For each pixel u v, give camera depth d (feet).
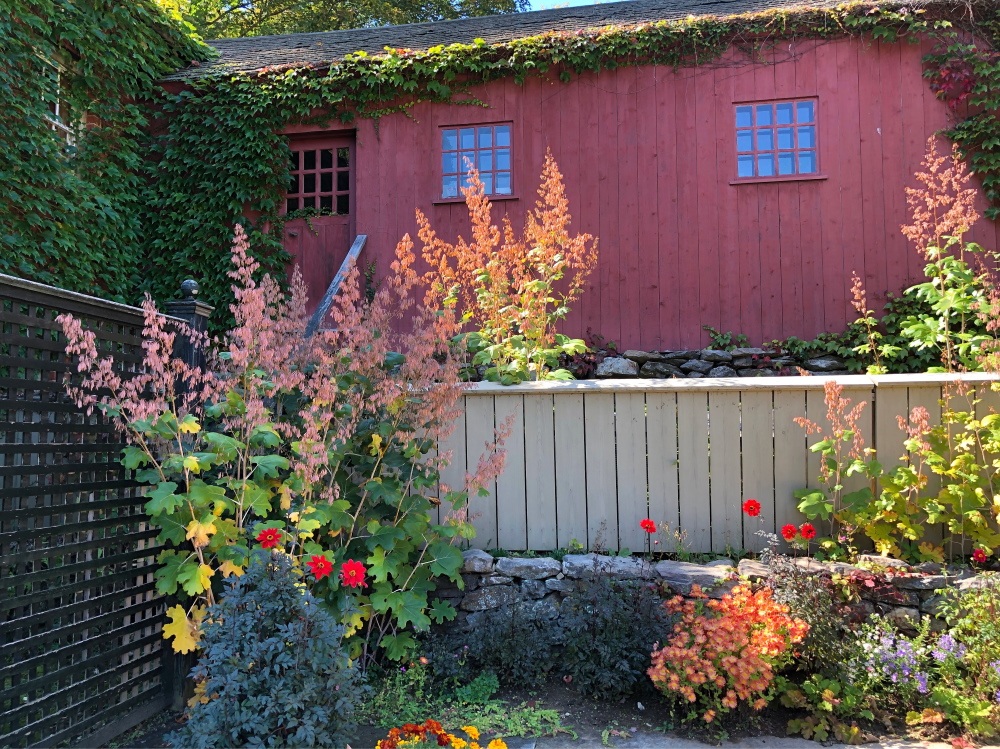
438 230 24.53
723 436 12.66
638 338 23.24
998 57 21.50
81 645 9.30
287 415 11.91
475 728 8.88
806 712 10.16
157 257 25.40
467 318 15.14
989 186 21.66
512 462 13.07
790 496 12.46
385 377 11.57
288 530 10.52
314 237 25.68
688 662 9.57
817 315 22.38
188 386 11.59
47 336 8.92
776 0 25.72
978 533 11.37
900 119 22.35
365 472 11.84
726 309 22.91
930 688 10.00
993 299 15.07
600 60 23.75
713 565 11.81
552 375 14.43
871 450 11.51
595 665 10.64
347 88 25.09
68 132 22.94
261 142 25.23
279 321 11.50
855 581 11.00
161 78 25.82
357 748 9.18
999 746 9.09
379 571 10.59
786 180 22.75
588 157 23.88
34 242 19.57
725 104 23.34
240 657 7.92
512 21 29.04
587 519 12.89
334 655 8.17
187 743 7.69
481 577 12.11
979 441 11.68
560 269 16.63
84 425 9.49
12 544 8.40
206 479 11.43
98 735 9.50
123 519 10.19
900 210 22.16
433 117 24.89
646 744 9.41
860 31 22.44
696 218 23.24
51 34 21.40
